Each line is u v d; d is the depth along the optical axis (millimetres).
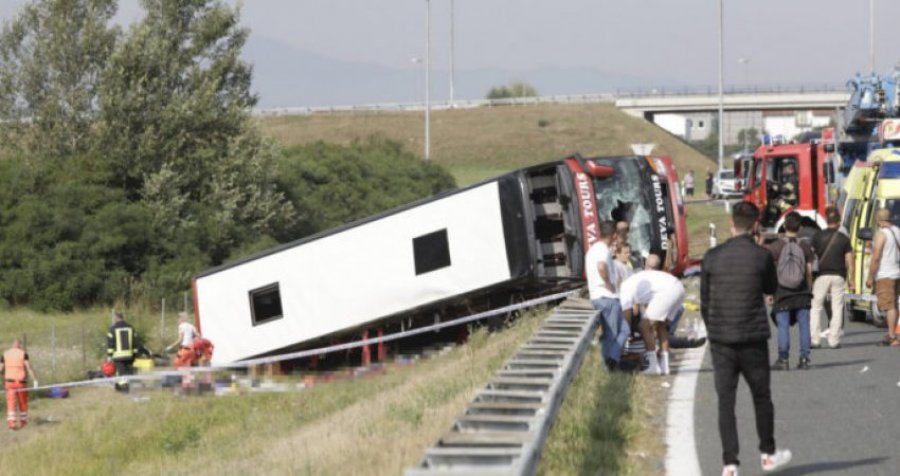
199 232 114000
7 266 105312
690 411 28062
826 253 40719
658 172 59781
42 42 117125
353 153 162125
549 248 58688
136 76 117750
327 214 140625
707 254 21703
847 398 30078
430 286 58688
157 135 117812
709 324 21406
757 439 24844
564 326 30062
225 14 122312
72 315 100188
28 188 112625
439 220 58562
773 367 35781
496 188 57594
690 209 150375
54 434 50594
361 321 59688
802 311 35562
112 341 63469
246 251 113938
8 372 55000
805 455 23344
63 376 65688
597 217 56906
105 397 61281
